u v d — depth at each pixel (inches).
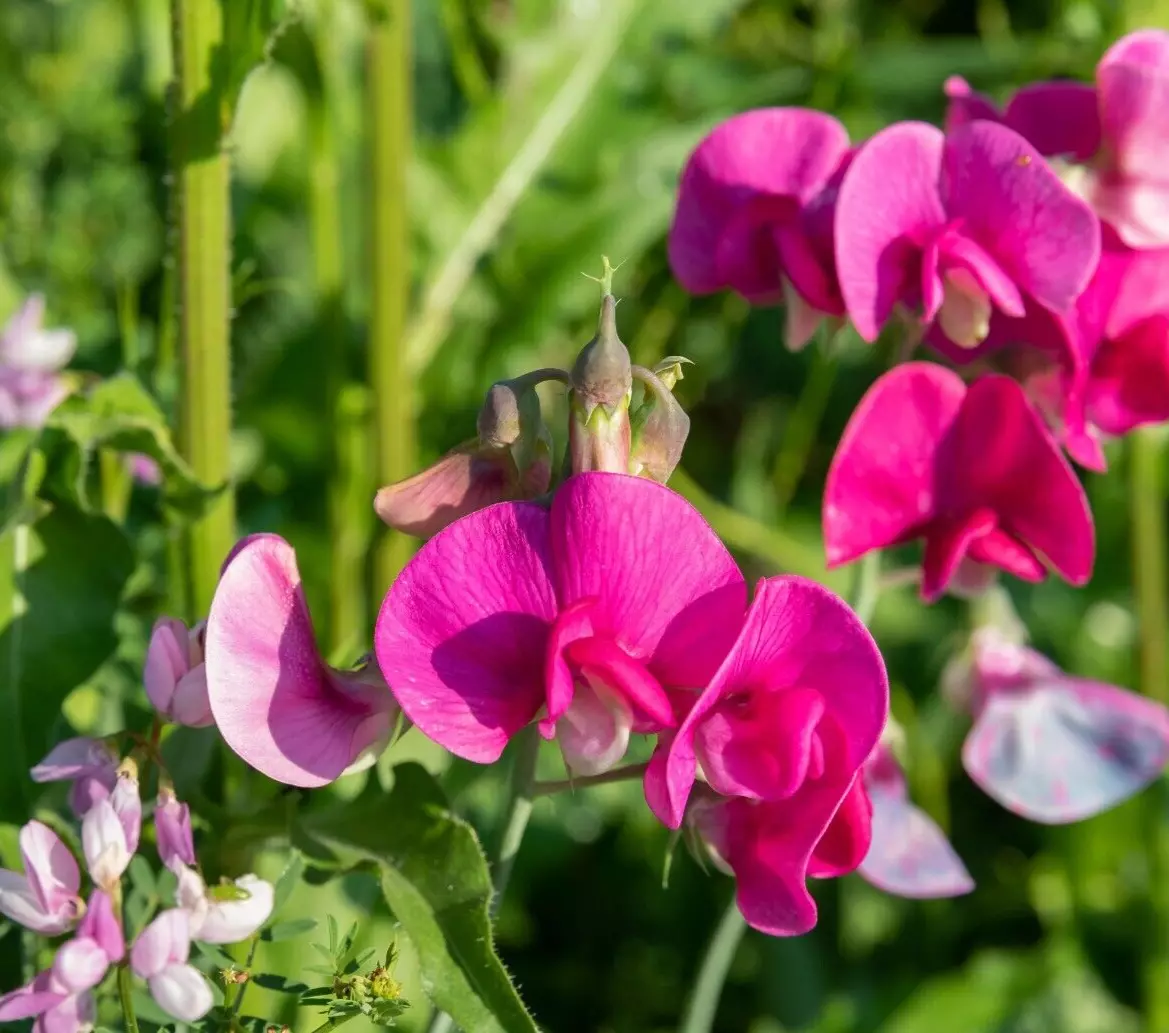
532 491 13.9
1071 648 21.8
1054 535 14.7
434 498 13.9
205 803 14.8
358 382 20.2
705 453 23.0
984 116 15.1
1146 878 20.4
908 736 20.1
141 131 21.3
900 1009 19.2
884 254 14.6
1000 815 21.5
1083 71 19.8
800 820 13.7
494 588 13.5
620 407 13.6
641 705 13.4
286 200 21.5
